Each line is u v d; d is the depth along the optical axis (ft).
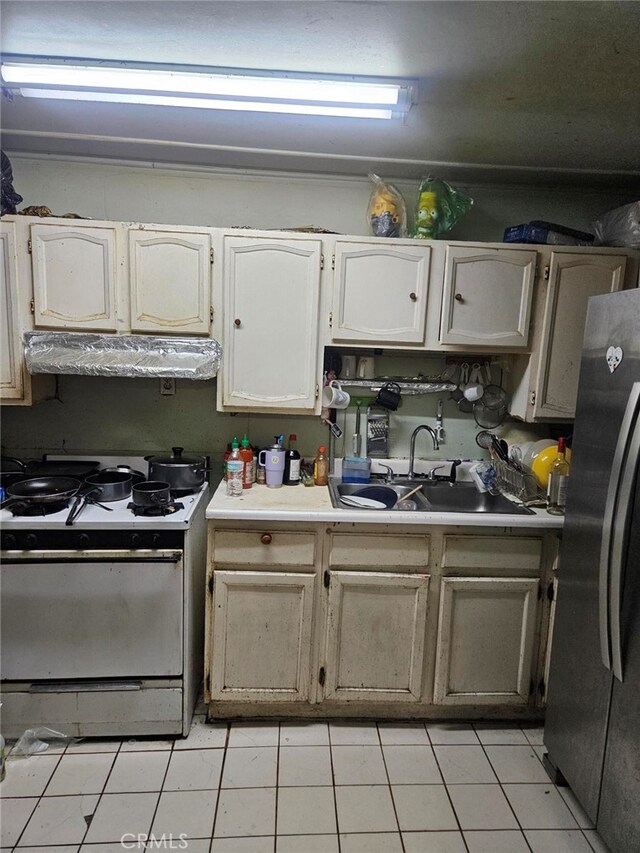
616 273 6.66
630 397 4.24
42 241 6.30
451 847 4.77
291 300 6.66
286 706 6.32
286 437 7.91
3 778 5.35
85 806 5.07
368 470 7.53
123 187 7.34
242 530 5.98
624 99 5.33
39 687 5.74
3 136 6.56
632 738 4.33
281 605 6.08
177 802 5.14
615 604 4.35
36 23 4.37
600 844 4.84
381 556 6.06
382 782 5.47
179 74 5.05
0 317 6.33
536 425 7.93
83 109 5.81
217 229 6.49
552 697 5.62
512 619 6.18
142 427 7.76
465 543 6.06
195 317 6.57
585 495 5.07
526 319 6.75
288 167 7.32
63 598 5.65
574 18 4.14
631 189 7.68
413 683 6.19
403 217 7.06
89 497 6.26
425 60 4.79
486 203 7.74
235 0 4.02
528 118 5.76
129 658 5.80
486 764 5.77
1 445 7.58
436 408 7.94
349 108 5.55
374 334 6.73
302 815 5.04
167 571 5.70
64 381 7.55
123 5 4.11
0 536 5.55
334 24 4.31
